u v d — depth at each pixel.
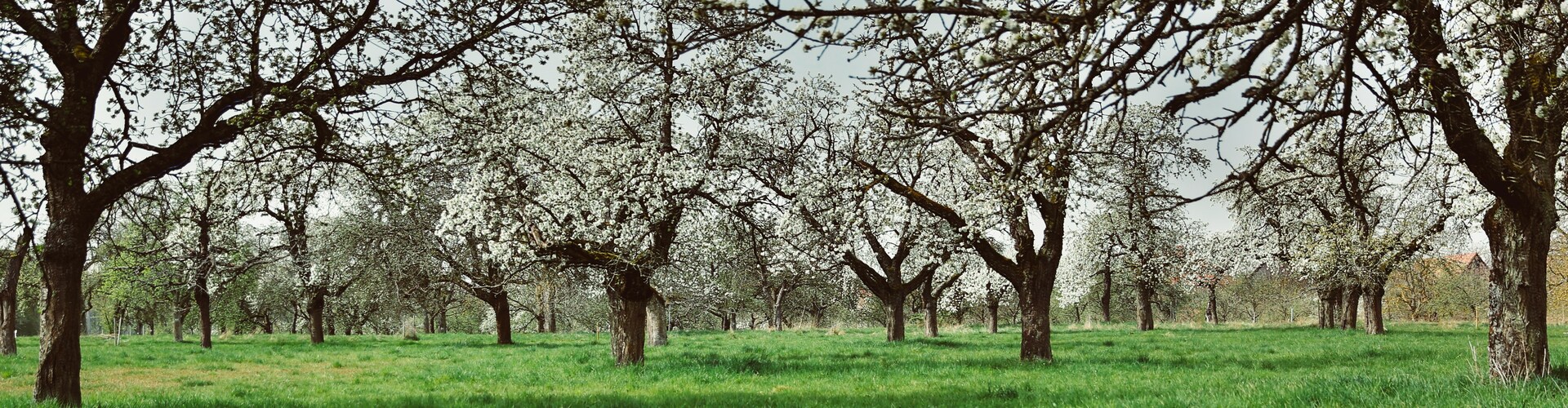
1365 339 34.97
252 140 15.11
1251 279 72.19
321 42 13.69
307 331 77.94
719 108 22.95
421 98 14.76
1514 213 12.21
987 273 47.28
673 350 33.53
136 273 38.31
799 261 30.83
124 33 13.13
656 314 37.53
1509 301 12.26
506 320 41.62
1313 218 42.28
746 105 23.62
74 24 13.03
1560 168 14.91
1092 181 23.06
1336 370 18.75
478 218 22.05
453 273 38.34
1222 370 19.61
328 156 14.92
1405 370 17.56
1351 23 5.65
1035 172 21.44
